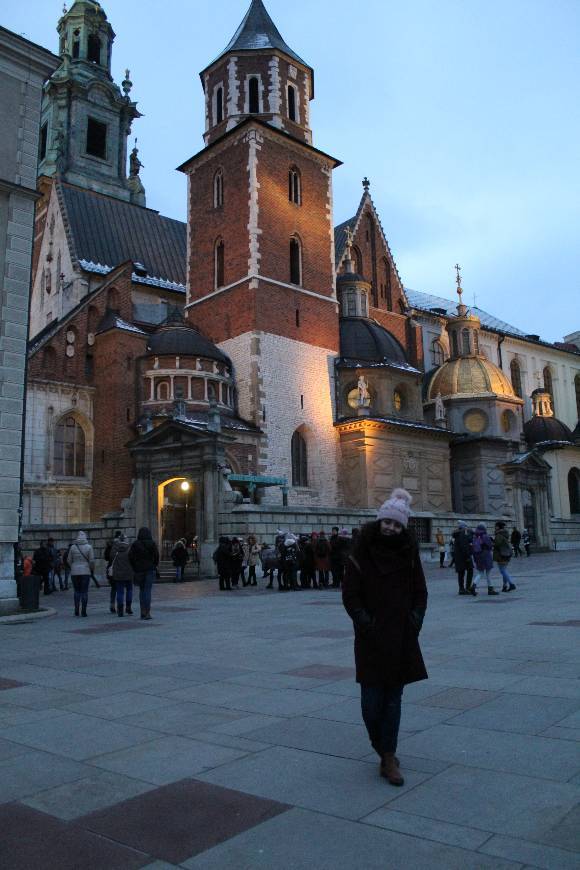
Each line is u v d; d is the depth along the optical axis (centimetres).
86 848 447
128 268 4841
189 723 722
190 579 3156
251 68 5144
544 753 591
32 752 640
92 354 4575
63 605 2162
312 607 1895
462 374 5847
